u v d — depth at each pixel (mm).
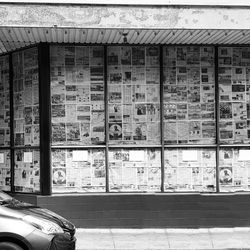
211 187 12812
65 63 12633
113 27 11352
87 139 12633
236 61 12992
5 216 7566
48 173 12422
